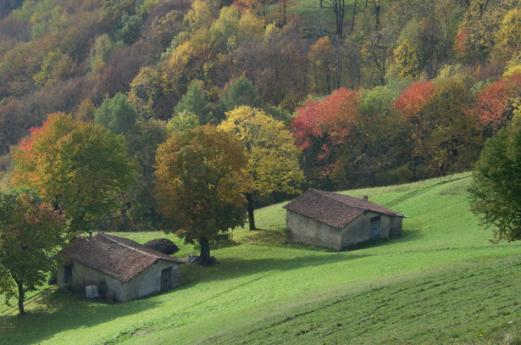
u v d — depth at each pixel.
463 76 168.12
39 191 101.56
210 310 72.62
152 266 89.94
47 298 91.56
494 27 192.50
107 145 107.25
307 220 106.94
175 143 98.81
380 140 156.88
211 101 193.25
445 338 40.91
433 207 113.69
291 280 80.81
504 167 67.75
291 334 52.00
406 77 187.25
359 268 80.81
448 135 149.38
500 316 43.28
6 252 83.81
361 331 48.31
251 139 116.88
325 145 154.25
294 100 194.12
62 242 89.25
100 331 72.69
